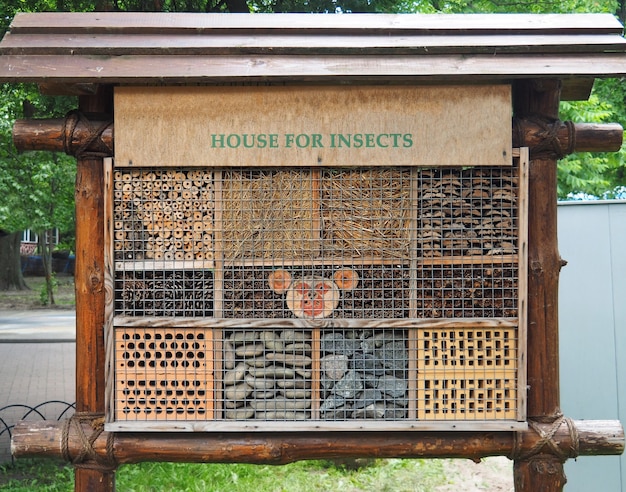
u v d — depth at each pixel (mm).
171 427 3084
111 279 3088
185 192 3150
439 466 5977
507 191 3186
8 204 14227
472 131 3064
